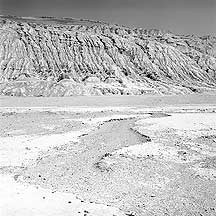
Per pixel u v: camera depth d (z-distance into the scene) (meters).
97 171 32.41
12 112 71.62
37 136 47.44
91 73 167.25
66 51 186.75
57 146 41.84
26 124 57.69
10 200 22.69
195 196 26.88
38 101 98.12
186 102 104.81
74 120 63.31
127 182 29.52
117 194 26.66
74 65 179.25
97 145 43.25
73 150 40.38
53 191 25.39
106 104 97.88
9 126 55.25
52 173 31.33
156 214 23.17
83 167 33.56
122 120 65.19
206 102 105.75
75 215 20.84
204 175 31.81
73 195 24.66
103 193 26.72
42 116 68.06
